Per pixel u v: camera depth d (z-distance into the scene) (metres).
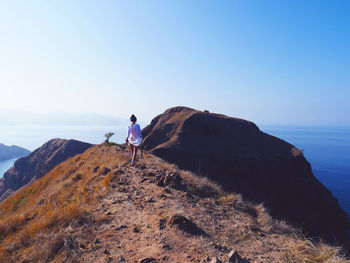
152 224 4.26
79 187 8.07
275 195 45.38
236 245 3.84
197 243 3.63
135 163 9.72
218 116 76.56
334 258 3.35
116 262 3.06
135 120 9.32
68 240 3.58
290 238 4.43
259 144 64.12
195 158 49.34
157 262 3.05
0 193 129.50
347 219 51.81
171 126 69.00
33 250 3.54
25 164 133.62
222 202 6.29
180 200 5.81
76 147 123.56
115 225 4.25
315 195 49.69
